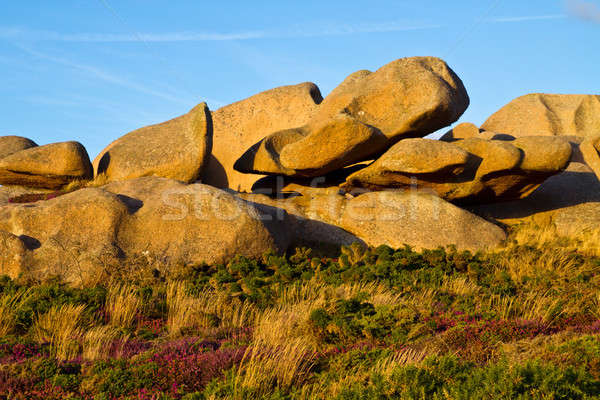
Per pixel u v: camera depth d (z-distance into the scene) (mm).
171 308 10086
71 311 9062
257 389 5918
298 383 6332
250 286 11648
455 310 9633
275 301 10656
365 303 9555
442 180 18422
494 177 18703
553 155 17812
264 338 7891
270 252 14531
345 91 20547
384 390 5543
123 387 6078
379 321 8594
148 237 14000
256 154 19766
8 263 12398
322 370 6965
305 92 27891
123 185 16125
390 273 12359
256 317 9492
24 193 21219
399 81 19344
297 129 20766
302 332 8406
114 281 12227
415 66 19953
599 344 6449
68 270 12578
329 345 8102
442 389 5531
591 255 15367
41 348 7465
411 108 19000
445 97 18578
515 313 9539
